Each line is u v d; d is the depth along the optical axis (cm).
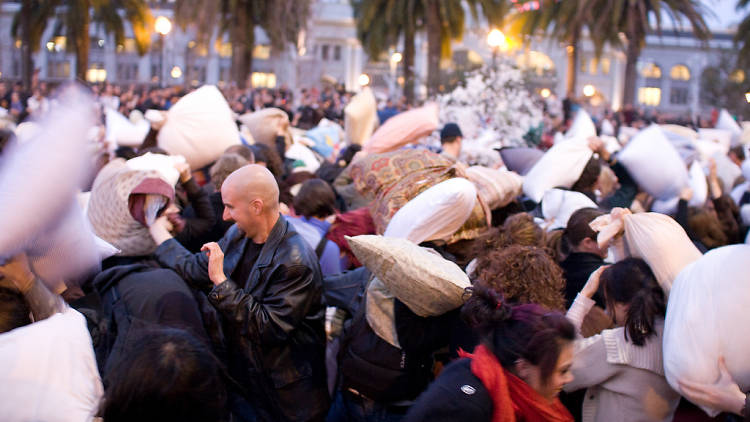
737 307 195
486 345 180
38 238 154
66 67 5103
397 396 266
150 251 272
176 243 268
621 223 251
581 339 232
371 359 266
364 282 297
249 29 2369
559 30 2764
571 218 287
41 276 162
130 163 295
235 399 273
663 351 213
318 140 838
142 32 2864
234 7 2272
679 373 202
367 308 271
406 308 263
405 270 245
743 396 194
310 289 252
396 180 364
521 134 694
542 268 234
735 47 2830
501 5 2395
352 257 370
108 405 142
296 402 259
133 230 266
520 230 283
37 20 2495
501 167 563
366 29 2548
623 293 228
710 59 5488
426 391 181
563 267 284
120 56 5419
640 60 6159
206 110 465
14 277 160
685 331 202
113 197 262
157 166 297
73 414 151
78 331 164
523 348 171
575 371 228
